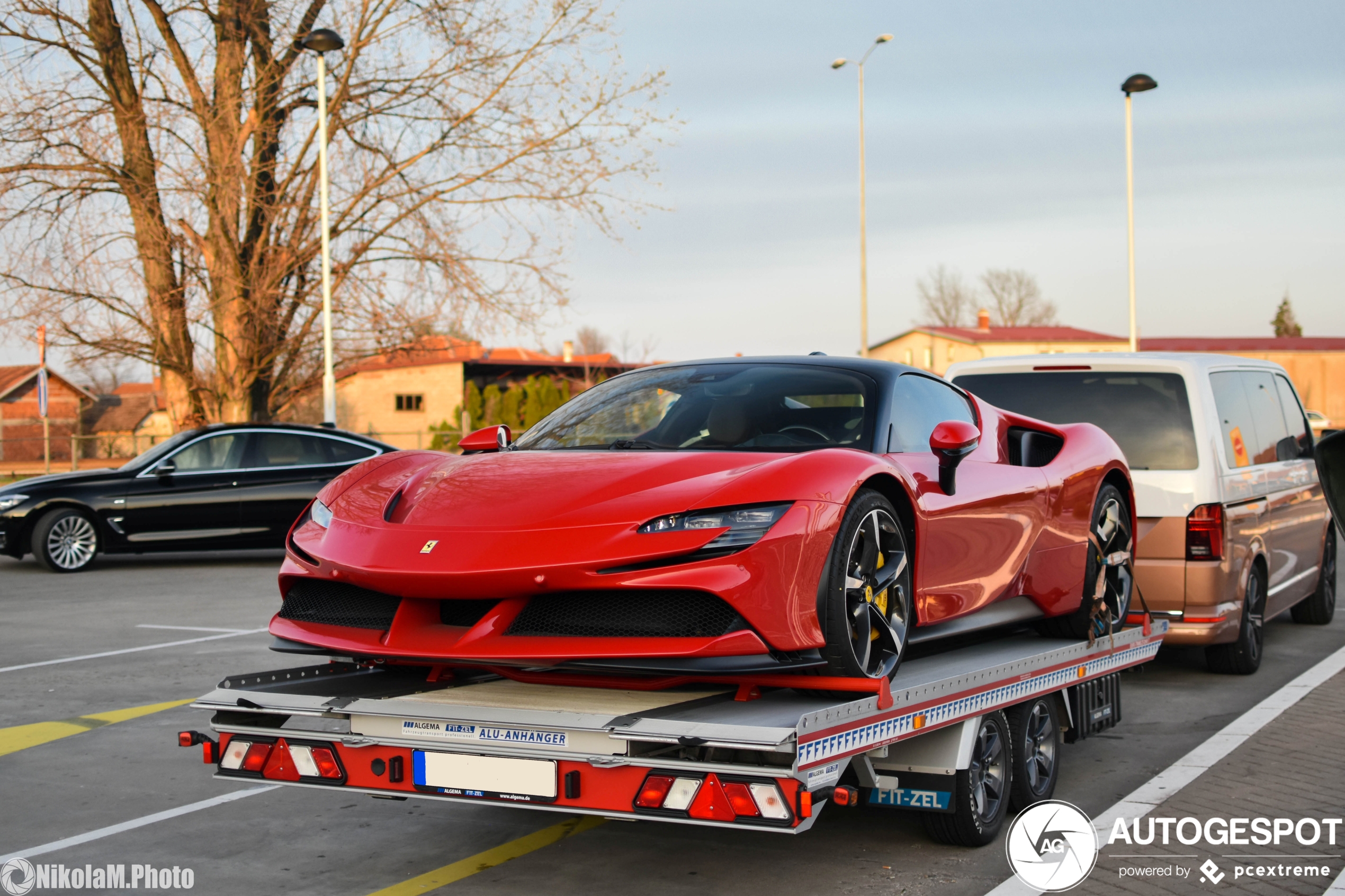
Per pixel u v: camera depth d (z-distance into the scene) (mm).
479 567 3232
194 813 4336
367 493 3875
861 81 29609
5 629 8570
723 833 4125
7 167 18750
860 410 4133
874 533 3625
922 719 3494
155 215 19109
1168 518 6570
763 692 3498
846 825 4215
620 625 3244
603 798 3061
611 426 4297
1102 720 5020
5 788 4645
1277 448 7848
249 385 20234
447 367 50656
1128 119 26453
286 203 20016
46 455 24062
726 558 3189
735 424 4082
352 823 4230
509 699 3467
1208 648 6977
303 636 3574
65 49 19125
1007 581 4473
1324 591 8953
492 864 3777
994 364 7293
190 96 19641
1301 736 5434
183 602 10000
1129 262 26781
